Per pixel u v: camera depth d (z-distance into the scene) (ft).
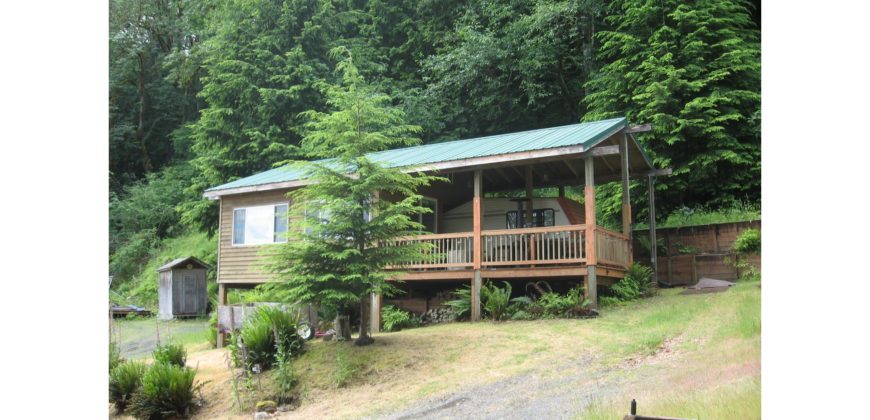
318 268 42.04
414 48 109.91
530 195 60.18
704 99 70.33
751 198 70.64
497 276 51.44
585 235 50.49
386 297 58.95
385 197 57.88
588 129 53.36
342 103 43.75
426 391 35.70
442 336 45.19
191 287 84.64
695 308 45.50
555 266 50.90
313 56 99.50
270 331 43.32
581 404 29.19
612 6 88.38
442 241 55.31
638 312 47.39
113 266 109.70
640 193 72.64
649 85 71.92
